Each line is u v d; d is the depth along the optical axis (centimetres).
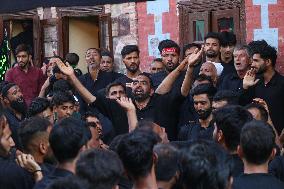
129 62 1147
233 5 1263
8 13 1652
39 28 1588
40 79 1432
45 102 906
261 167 569
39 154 664
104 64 1251
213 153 484
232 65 1102
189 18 1337
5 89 1022
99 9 1493
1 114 673
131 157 518
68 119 593
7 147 659
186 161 477
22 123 676
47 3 1572
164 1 1377
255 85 958
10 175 645
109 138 941
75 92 1088
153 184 524
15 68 1422
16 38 1652
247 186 560
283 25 1203
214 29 1297
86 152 475
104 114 1002
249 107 775
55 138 579
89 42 1590
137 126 657
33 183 647
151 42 1405
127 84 1080
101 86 1234
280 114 977
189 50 1160
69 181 430
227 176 479
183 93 977
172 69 1093
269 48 968
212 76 1053
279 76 982
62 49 1551
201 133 870
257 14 1230
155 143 539
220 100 845
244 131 571
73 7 1533
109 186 463
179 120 993
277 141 782
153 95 997
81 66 1577
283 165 685
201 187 474
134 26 1432
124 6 1448
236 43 1151
